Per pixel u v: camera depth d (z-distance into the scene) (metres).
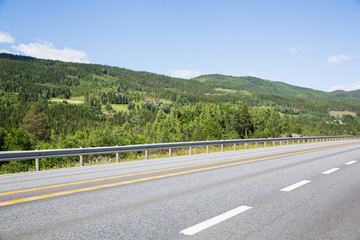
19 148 47.91
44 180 8.24
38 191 6.55
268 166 11.13
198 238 3.66
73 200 5.68
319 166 11.20
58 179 8.37
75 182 7.73
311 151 19.98
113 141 42.25
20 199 5.77
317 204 5.39
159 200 5.66
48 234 3.81
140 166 11.51
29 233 3.85
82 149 12.41
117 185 7.23
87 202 5.51
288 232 3.91
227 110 124.62
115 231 3.92
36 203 5.45
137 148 14.63
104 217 4.55
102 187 6.98
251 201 5.59
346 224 4.26
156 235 3.77
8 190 6.72
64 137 47.12
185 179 8.10
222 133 101.06
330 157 15.16
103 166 11.97
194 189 6.72
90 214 4.71
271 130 116.62
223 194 6.20
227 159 14.03
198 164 11.84
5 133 48.84
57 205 5.30
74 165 14.95
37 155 10.95
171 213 4.76
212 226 4.12
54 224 4.22
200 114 111.19
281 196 6.03
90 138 42.78
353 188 6.90
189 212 4.82
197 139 74.56
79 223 4.26
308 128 189.38
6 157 9.98
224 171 9.71
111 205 5.29
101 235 3.77
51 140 124.62
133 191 6.50
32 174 9.71
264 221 4.37
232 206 5.21
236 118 104.50
